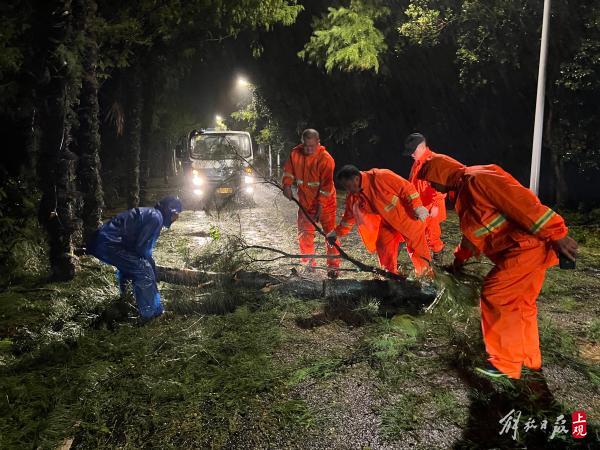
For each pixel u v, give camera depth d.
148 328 4.67
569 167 12.70
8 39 6.38
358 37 12.38
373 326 4.55
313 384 3.55
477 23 11.94
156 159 31.19
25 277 6.37
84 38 6.14
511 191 3.15
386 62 15.68
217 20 9.98
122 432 3.07
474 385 3.47
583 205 11.61
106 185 15.05
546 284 5.70
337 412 3.19
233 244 5.54
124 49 9.12
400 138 18.75
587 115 11.22
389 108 18.33
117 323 4.73
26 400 3.42
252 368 3.79
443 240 8.54
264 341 4.27
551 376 3.55
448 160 3.58
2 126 8.46
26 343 4.30
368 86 18.05
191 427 3.08
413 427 3.01
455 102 15.50
